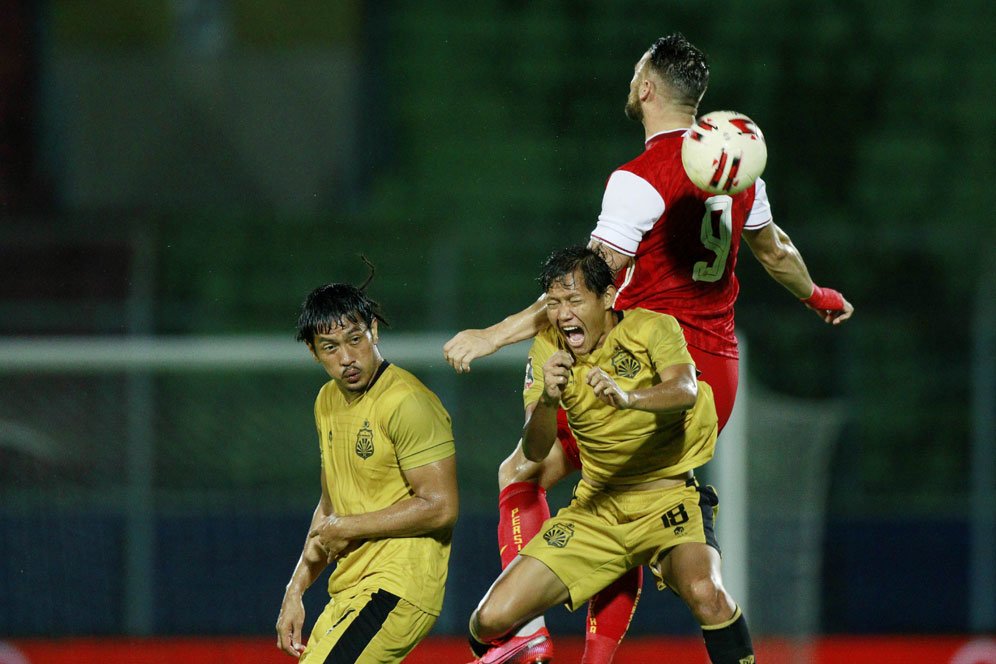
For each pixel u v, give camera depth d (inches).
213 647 1219.9
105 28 1900.8
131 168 1889.8
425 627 580.1
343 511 591.8
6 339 1348.4
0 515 1288.1
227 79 1916.8
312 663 558.9
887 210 1774.1
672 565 556.4
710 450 570.3
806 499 1091.3
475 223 1729.8
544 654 579.5
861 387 1628.9
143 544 1245.1
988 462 1412.4
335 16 1904.5
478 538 1328.7
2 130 1828.2
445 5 1855.3
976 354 1424.7
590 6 1841.8
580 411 550.3
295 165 1897.1
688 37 1833.2
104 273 1654.8
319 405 600.4
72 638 1234.6
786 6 1835.6
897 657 1266.0
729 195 522.0
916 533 1488.7
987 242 1512.1
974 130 1806.1
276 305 1625.2
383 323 590.9
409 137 1815.9
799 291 631.2
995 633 1389.0
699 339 561.3
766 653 1061.8
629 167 540.1
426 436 569.3
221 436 1499.8
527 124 1804.9
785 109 1813.5
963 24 1838.1
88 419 1347.2
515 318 550.3
